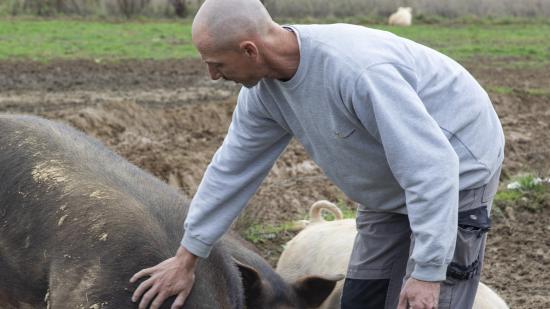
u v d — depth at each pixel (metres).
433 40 27.94
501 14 36.03
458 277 4.21
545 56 24.56
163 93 15.66
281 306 4.61
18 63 18.59
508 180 10.23
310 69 3.93
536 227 8.47
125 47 22.61
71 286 4.26
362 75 3.83
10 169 4.72
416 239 3.77
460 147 4.07
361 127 4.00
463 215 4.18
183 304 4.21
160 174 10.30
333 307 5.79
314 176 10.59
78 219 4.41
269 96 4.16
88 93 15.29
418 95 3.99
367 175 4.19
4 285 4.66
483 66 21.92
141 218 4.40
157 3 32.38
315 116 4.03
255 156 4.36
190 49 22.86
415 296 3.80
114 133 12.28
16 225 4.59
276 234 8.13
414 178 3.73
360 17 33.19
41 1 30.44
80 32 25.64
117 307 4.14
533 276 7.39
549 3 36.44
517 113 15.44
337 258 6.20
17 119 5.05
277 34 3.90
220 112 13.70
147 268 4.20
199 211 4.31
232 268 4.61
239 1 3.80
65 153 4.80
